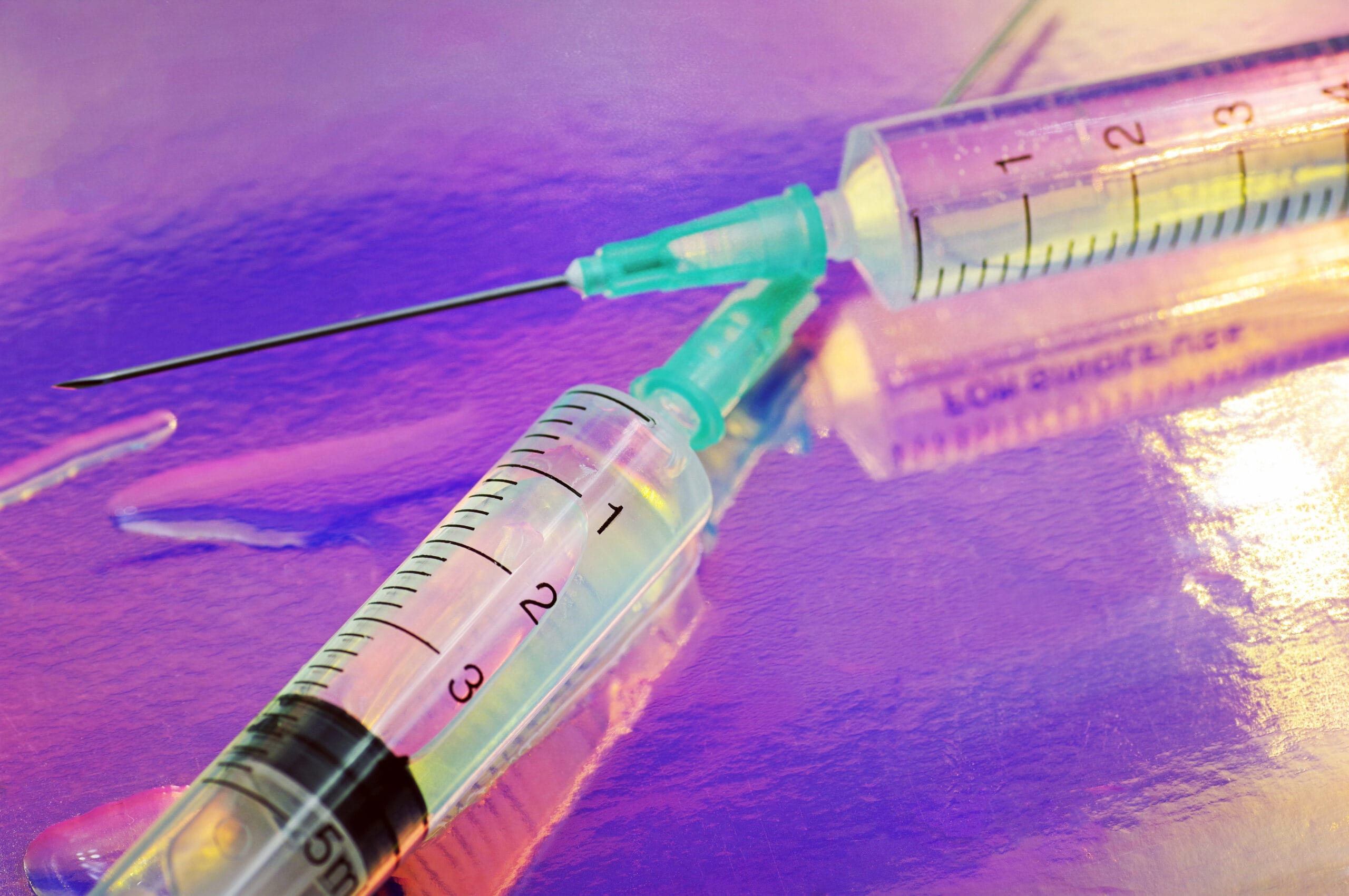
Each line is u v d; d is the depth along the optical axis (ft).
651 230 0.97
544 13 1.03
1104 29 1.02
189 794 0.87
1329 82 0.95
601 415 0.91
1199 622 0.90
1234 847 0.87
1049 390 0.94
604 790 0.88
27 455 0.94
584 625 0.89
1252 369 0.94
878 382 0.95
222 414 0.94
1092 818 0.87
